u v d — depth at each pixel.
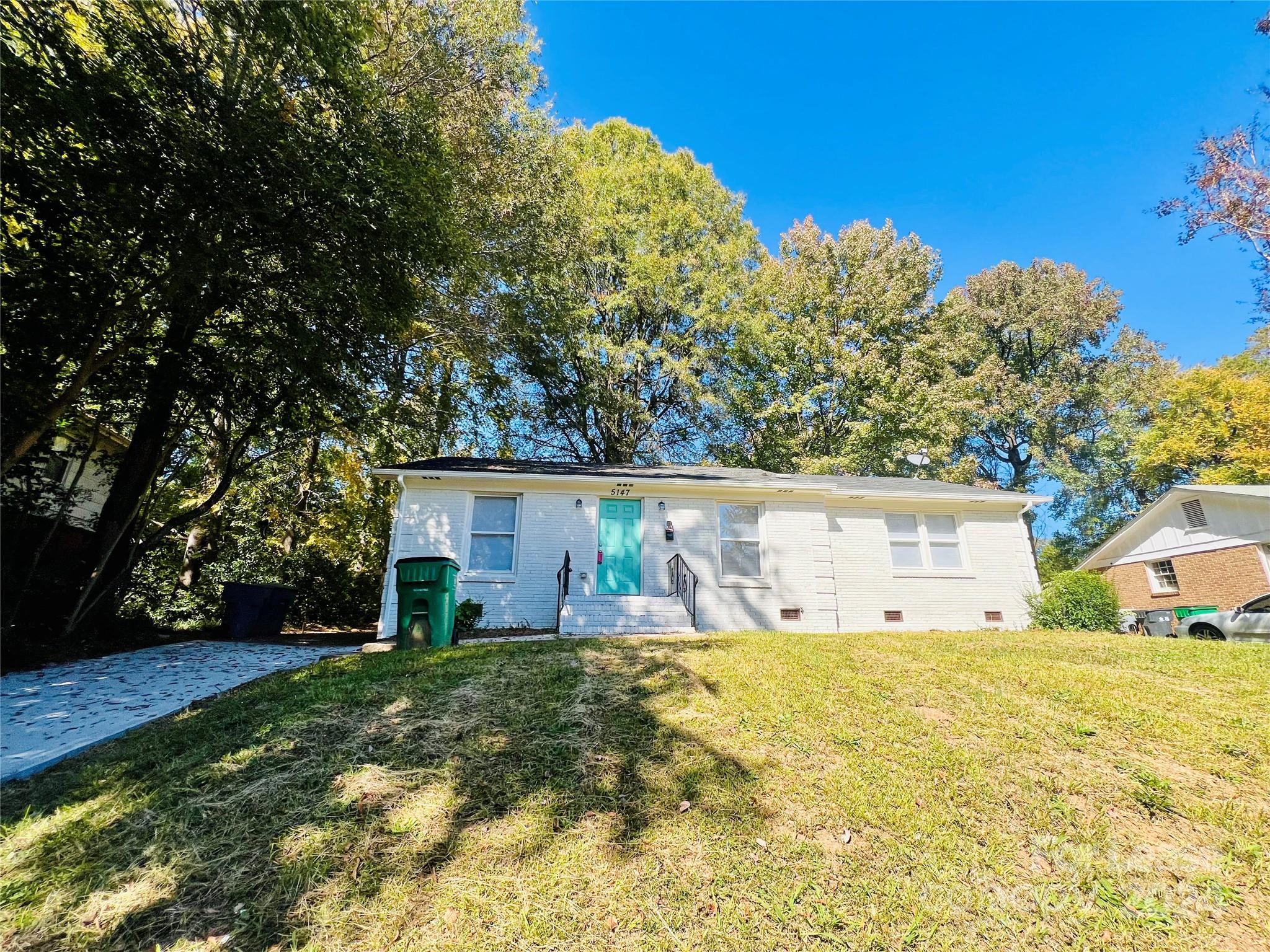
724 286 20.03
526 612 10.29
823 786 3.23
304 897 2.46
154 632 10.49
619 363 19.47
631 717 4.12
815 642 6.74
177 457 12.02
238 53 6.70
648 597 10.10
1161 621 13.92
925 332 23.36
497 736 3.85
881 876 2.56
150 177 5.94
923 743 3.74
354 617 16.25
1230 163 15.20
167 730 4.34
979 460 30.55
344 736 3.87
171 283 6.86
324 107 7.51
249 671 6.89
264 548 14.30
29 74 5.15
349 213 6.96
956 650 6.31
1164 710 4.25
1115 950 2.18
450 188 9.23
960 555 12.66
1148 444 25.94
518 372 18.86
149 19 6.07
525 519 10.76
